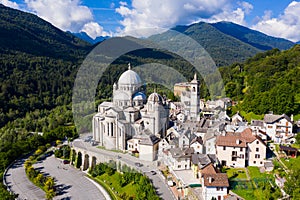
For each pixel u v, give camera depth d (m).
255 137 106.75
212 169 94.81
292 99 159.00
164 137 132.25
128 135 137.50
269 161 104.56
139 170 112.06
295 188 78.50
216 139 112.19
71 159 142.88
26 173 132.12
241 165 105.62
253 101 174.62
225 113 168.25
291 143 123.25
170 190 98.19
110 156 125.56
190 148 113.81
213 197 86.69
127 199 99.19
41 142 167.12
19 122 199.12
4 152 149.25
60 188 116.00
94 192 112.06
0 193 104.69
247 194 86.19
